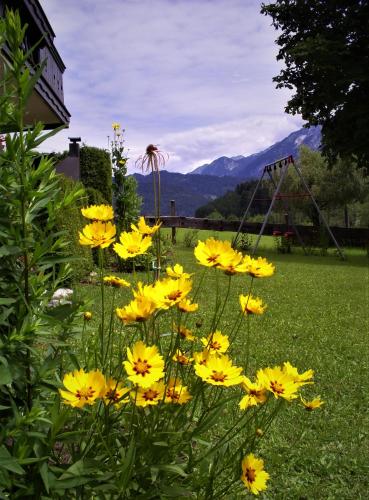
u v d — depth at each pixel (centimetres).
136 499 128
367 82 1794
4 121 117
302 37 2033
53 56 1010
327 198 3281
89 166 1188
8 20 115
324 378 406
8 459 104
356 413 340
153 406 142
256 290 874
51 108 947
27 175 123
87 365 154
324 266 1422
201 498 152
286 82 2014
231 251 141
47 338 122
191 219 2142
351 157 1989
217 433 265
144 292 133
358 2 1889
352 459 276
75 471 118
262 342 505
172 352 143
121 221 1064
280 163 1708
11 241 118
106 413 134
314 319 644
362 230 2250
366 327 611
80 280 650
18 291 122
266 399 144
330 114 1939
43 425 120
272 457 263
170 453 142
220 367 134
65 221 632
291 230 2167
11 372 115
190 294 763
